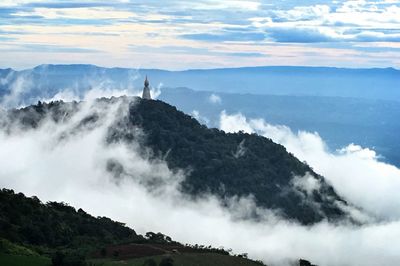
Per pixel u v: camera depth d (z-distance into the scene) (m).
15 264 99.56
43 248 121.31
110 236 145.88
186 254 117.31
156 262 108.69
